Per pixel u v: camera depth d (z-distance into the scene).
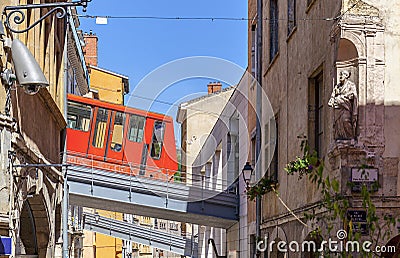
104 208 28.62
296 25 17.28
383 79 12.95
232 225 28.31
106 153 31.16
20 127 13.86
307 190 15.73
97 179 26.19
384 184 12.77
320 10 14.89
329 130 13.86
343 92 12.99
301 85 16.64
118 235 35.78
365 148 12.84
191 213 26.52
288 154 17.92
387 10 13.06
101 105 31.61
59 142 21.14
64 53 22.05
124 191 26.36
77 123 31.69
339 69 13.17
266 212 20.67
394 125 12.91
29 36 15.48
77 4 11.74
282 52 18.94
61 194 21.20
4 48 12.18
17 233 13.37
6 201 12.35
